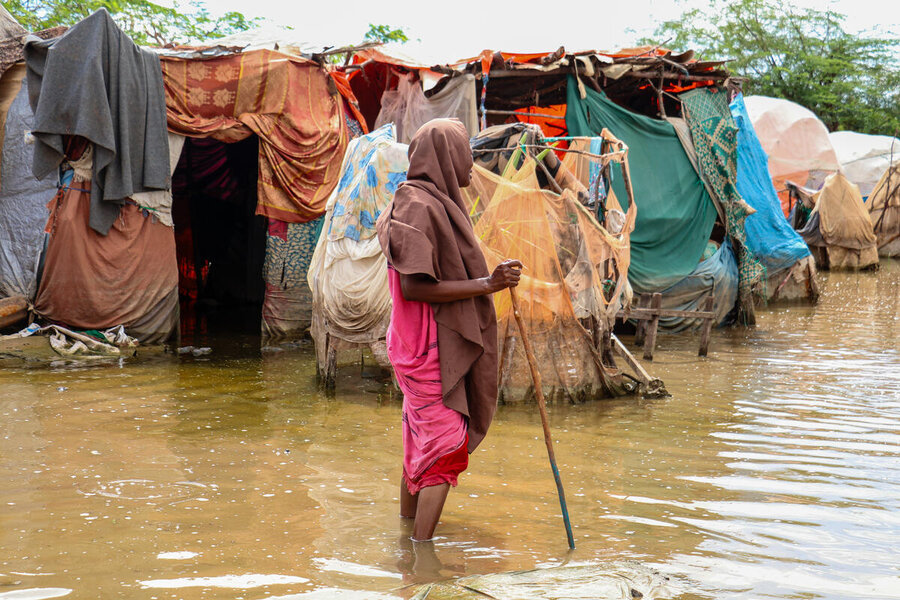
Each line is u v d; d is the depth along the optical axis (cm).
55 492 443
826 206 2094
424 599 300
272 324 1030
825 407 678
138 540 372
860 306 1420
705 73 1215
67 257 905
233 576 331
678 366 877
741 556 359
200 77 977
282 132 1020
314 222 1058
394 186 704
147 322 965
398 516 411
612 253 739
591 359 709
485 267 379
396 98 1233
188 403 683
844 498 443
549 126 1355
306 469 494
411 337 371
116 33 892
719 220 1218
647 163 1143
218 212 1417
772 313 1330
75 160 899
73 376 789
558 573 325
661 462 513
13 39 931
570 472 493
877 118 3406
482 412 382
